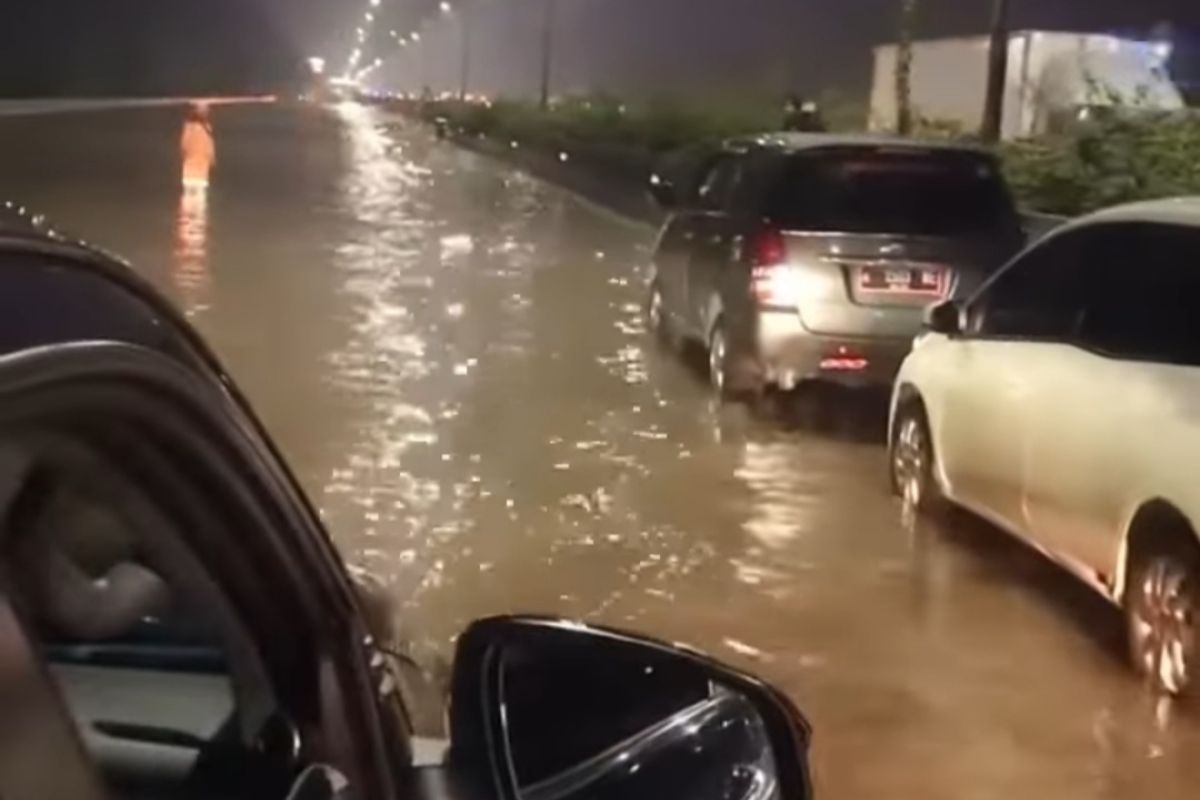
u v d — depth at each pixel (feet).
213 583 6.86
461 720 8.35
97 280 6.09
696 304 47.06
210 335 53.21
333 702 7.45
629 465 37.14
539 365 50.01
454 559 29.48
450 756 8.24
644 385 47.11
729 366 42.73
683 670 8.59
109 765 7.05
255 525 6.94
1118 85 108.47
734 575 29.19
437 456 37.32
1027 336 28.94
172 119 270.05
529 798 8.18
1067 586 29.14
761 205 41.93
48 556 5.96
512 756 8.27
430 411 42.39
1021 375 28.22
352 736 7.53
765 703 8.67
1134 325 25.63
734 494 34.91
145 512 6.43
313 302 62.34
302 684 7.32
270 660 7.18
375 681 7.84
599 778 8.29
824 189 41.11
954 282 40.37
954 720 22.91
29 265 5.71
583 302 66.28
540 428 40.81
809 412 43.52
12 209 6.30
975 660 25.31
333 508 32.53
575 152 149.59
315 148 204.23
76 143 176.45
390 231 95.55
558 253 87.30
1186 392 23.70
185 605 6.90
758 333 40.91
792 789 8.64
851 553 30.81
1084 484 25.71
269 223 95.55
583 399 44.75
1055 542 26.99
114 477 6.20
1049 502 27.02
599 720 8.43
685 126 139.74
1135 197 68.85
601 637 8.50
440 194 131.95
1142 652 24.20
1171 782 21.29
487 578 28.48
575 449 38.58
